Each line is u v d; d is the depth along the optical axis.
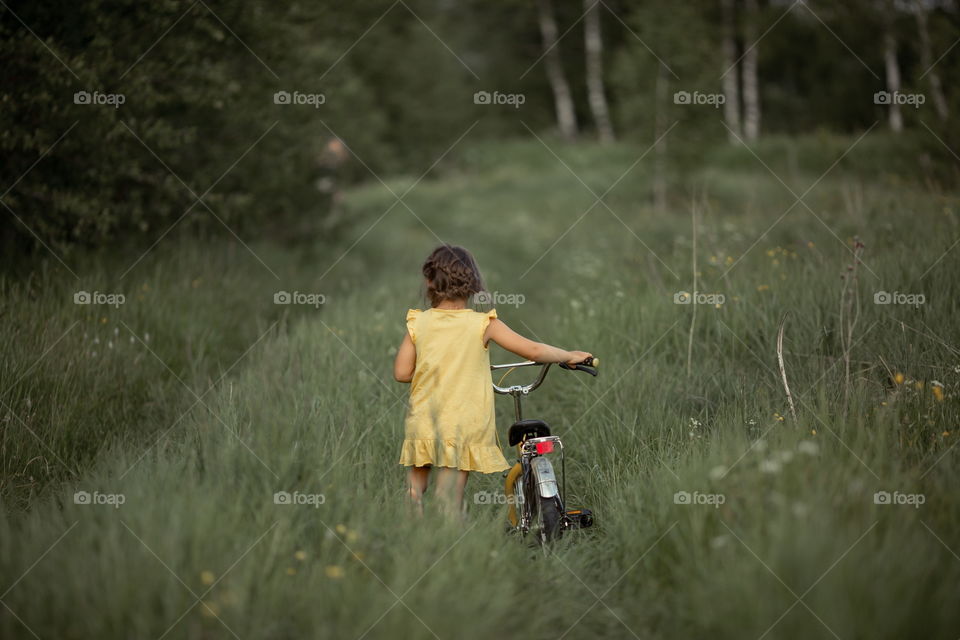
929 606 2.37
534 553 3.34
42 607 2.47
